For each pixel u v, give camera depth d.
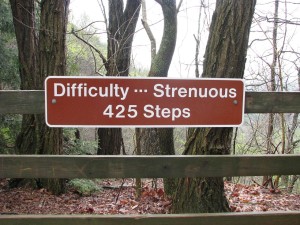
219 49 3.71
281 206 6.01
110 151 11.03
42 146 7.39
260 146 9.10
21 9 8.41
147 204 5.99
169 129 6.43
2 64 9.91
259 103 3.13
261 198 6.61
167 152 6.48
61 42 7.15
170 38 6.41
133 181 8.36
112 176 2.97
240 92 3.09
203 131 3.76
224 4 3.69
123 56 9.62
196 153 3.79
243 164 3.07
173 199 4.24
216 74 3.71
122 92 3.00
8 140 10.22
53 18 7.07
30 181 7.68
